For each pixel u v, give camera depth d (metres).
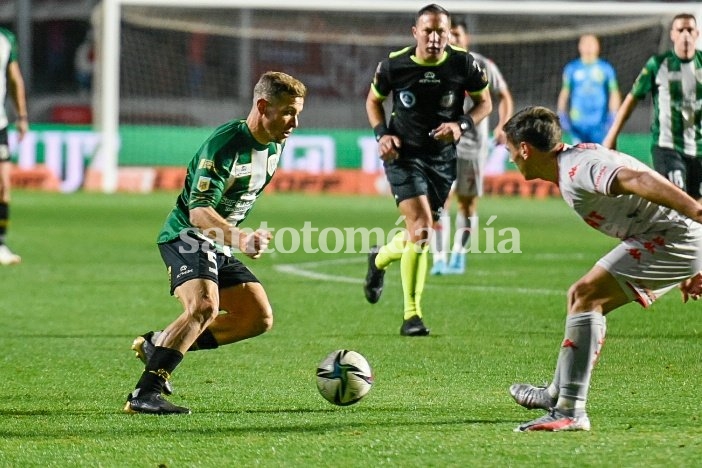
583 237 62.84
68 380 25.80
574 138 81.38
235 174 21.94
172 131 98.94
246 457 18.38
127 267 49.12
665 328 32.88
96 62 98.25
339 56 114.50
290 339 31.52
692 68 41.19
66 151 96.50
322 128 114.31
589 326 19.88
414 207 32.44
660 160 42.25
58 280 44.75
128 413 21.94
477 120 33.56
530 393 21.30
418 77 32.75
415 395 23.78
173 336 22.06
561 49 107.19
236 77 114.88
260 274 47.16
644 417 21.12
